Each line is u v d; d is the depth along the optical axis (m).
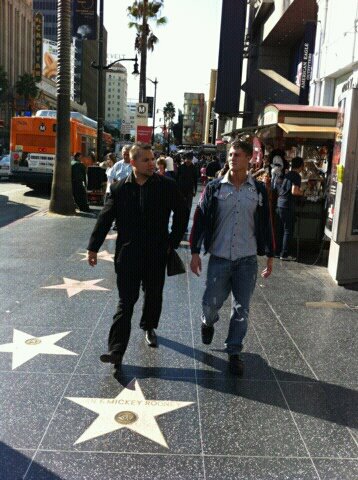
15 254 8.63
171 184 4.13
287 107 9.39
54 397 3.70
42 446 3.11
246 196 4.10
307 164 9.85
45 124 19.44
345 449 3.18
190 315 5.62
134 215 4.07
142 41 29.28
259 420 3.48
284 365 4.39
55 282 6.86
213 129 65.31
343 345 4.89
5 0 87.06
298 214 9.45
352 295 6.61
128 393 3.79
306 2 20.11
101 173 17.16
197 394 3.82
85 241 10.00
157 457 3.04
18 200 18.12
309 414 3.58
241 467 2.97
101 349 4.58
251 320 5.51
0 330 4.98
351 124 6.61
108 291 6.46
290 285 7.05
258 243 4.24
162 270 4.30
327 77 15.12
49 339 4.78
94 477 2.84
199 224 4.22
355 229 6.93
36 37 92.75
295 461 3.04
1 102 81.50
